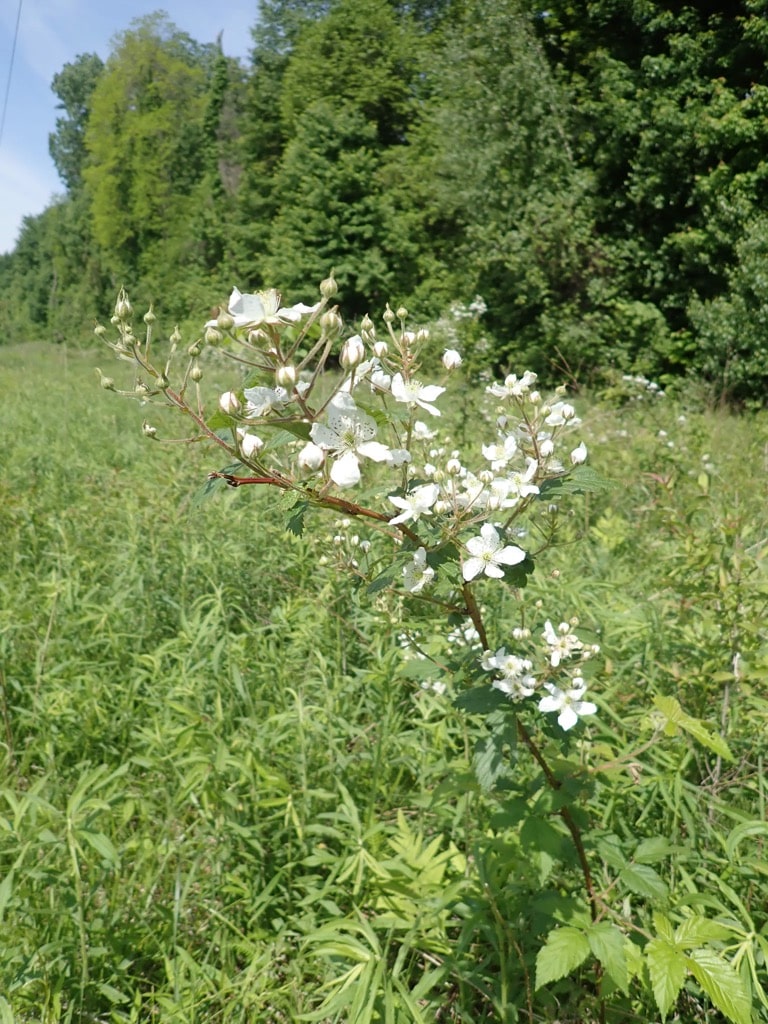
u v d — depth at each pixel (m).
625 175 16.64
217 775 2.58
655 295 16.08
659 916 1.81
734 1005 1.64
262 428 1.94
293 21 31.91
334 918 2.34
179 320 27.98
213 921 2.37
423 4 29.00
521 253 15.88
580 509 4.94
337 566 2.33
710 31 14.98
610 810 2.39
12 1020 2.00
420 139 23.62
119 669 3.53
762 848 2.37
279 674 3.26
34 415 9.24
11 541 4.59
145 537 4.37
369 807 2.63
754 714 2.67
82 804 2.41
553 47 18.39
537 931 1.90
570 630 1.91
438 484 1.84
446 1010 2.22
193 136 41.62
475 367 9.98
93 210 45.06
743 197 14.02
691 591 3.07
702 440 6.76
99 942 2.22
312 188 23.14
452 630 2.60
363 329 1.84
